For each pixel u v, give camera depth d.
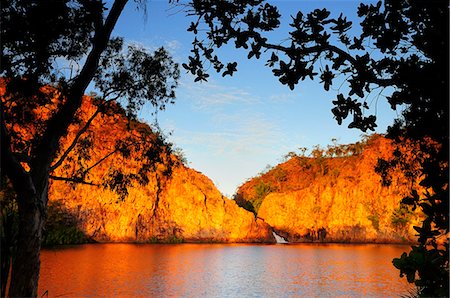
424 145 5.87
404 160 10.88
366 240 98.44
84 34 11.95
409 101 5.43
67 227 75.25
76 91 9.12
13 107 13.61
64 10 10.57
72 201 76.88
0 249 8.11
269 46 6.17
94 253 54.38
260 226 99.75
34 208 8.22
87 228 78.88
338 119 6.13
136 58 15.56
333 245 88.69
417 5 5.13
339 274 37.62
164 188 90.44
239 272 39.12
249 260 51.78
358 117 6.09
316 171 131.25
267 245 86.81
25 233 8.12
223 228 94.44
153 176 86.94
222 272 38.88
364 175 103.38
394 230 96.31
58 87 14.02
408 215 94.06
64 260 43.31
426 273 5.12
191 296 25.78
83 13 10.69
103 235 81.50
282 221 109.19
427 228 5.30
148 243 85.12
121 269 37.88
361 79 5.68
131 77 15.52
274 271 40.19
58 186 75.94
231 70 7.02
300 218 107.62
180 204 91.00
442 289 5.07
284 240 106.69
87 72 9.26
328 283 31.92
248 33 6.39
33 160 8.95
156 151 18.02
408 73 5.23
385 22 5.59
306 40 6.01
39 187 8.64
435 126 5.18
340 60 5.89
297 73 6.04
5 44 10.84
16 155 8.84
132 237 84.31
